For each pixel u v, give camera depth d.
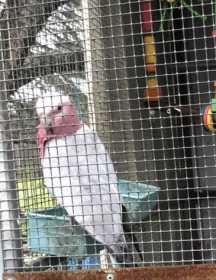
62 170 1.70
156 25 2.01
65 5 1.72
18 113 1.56
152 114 1.92
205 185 1.94
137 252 1.51
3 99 1.40
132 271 1.25
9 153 1.40
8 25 1.47
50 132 1.71
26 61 1.64
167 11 2.06
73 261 1.50
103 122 1.67
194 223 1.85
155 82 1.88
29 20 1.65
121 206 1.58
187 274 1.22
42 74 1.70
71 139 1.72
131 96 1.96
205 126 1.91
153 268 1.24
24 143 1.59
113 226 1.55
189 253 1.84
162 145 1.98
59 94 1.74
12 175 1.40
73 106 1.76
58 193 1.68
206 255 1.63
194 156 1.84
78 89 1.74
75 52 1.66
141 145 2.01
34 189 1.63
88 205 1.54
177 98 2.00
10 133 1.41
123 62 1.92
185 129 2.00
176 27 2.09
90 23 1.68
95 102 1.61
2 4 1.56
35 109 1.67
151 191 1.63
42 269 1.44
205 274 1.21
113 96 1.82
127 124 1.94
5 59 1.46
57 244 1.50
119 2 1.64
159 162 2.06
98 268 1.31
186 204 1.89
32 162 1.62
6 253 1.37
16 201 1.40
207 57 1.90
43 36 1.70
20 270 1.38
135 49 1.93
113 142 1.71
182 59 2.07
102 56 1.72
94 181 1.67
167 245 1.84
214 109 1.89
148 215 1.64
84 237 1.55
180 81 2.02
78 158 1.66
